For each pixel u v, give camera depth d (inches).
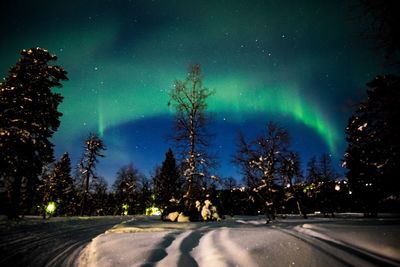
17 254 368.2
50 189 1362.0
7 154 855.7
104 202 2310.5
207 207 916.6
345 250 270.1
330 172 1557.6
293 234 363.3
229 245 324.5
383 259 237.8
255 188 949.2
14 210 868.6
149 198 2261.3
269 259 265.4
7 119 894.4
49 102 997.2
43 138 966.4
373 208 936.9
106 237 485.1
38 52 999.0
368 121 319.6
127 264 297.0
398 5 271.7
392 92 293.3
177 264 281.9
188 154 914.1
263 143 964.6
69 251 404.2
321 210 1537.9
